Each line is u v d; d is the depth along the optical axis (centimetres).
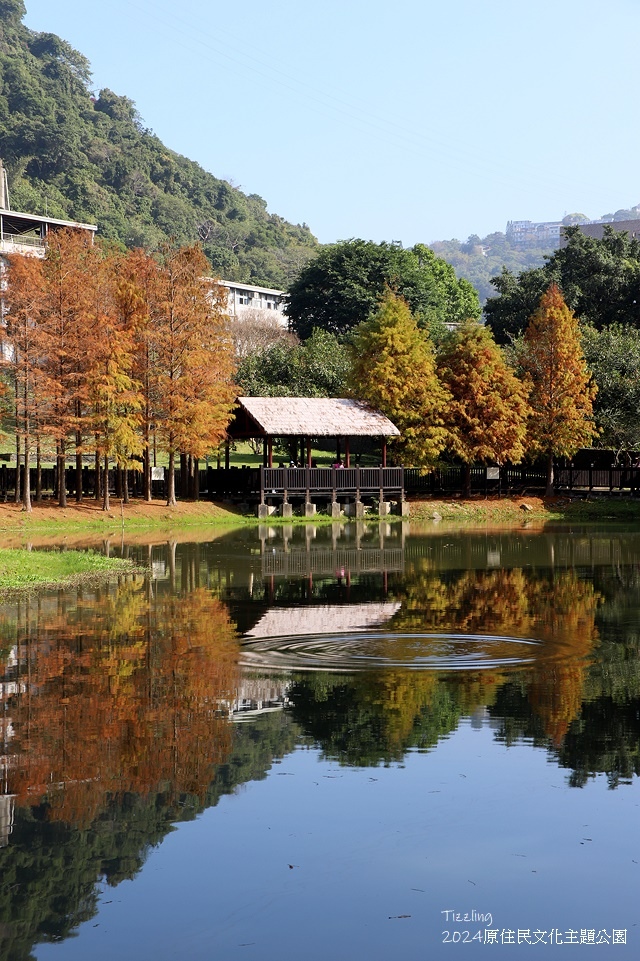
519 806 1104
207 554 3700
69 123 19838
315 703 1500
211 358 5375
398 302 6462
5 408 4912
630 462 7025
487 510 6088
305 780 1177
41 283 4669
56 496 5472
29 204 16300
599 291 9519
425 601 2492
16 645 1920
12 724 1388
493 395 6253
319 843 1013
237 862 975
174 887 927
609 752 1280
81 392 4825
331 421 5741
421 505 6066
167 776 1188
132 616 2255
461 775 1197
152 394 5281
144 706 1480
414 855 991
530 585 2814
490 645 1931
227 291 5641
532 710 1467
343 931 858
